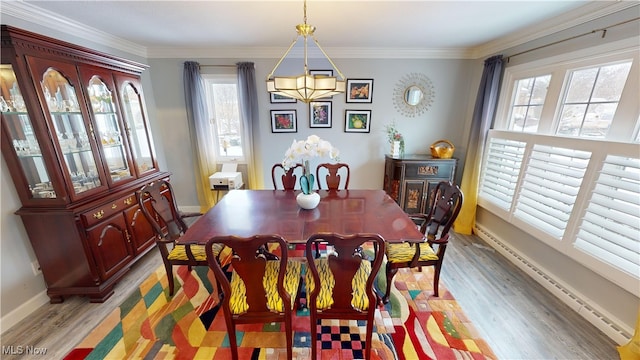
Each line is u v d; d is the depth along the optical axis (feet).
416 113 11.75
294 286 5.03
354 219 6.16
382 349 5.23
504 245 8.89
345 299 4.52
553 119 7.40
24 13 6.26
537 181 7.50
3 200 5.70
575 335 5.61
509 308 6.40
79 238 6.11
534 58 8.02
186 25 7.80
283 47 10.61
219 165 12.46
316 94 5.83
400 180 10.90
